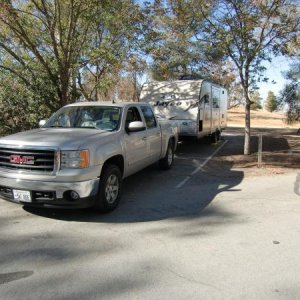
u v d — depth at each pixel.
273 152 14.90
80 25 13.73
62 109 8.32
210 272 4.51
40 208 7.01
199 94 14.61
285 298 3.93
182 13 12.41
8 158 6.29
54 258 4.90
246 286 4.18
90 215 6.67
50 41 13.27
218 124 18.44
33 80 13.36
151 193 8.30
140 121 8.25
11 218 6.47
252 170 11.05
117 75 15.53
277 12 11.77
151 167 11.24
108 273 4.48
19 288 4.12
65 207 6.17
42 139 6.37
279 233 5.85
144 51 14.07
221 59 14.27
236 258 4.92
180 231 5.92
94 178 6.31
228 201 7.69
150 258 4.91
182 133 14.70
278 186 9.04
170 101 14.93
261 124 39.84
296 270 4.59
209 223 6.31
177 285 4.19
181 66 17.95
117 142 7.15
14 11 11.63
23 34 12.26
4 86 13.70
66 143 6.20
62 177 6.04
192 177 10.02
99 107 8.05
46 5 12.73
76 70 13.95
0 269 4.58
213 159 13.11
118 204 7.24
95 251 5.13
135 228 6.04
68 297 3.93
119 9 13.12
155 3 13.09
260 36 12.28
